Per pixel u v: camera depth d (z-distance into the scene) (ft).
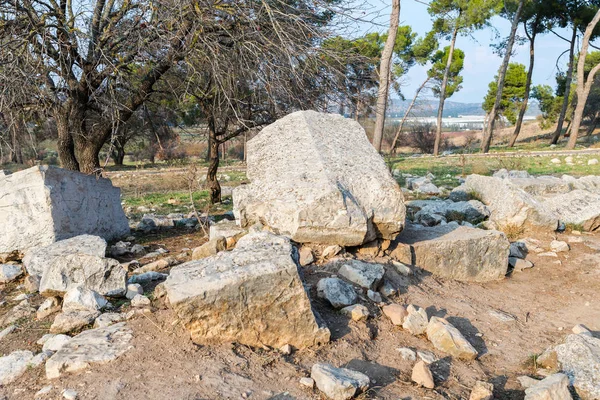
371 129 94.38
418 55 102.63
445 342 12.80
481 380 11.60
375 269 15.93
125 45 27.68
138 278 17.37
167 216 33.91
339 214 16.53
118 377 10.43
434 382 11.18
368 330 13.21
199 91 35.04
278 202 17.35
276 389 10.18
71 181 22.43
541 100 143.74
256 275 11.82
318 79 31.50
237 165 93.35
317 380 10.29
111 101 27.73
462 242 19.34
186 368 10.73
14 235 20.70
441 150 132.26
